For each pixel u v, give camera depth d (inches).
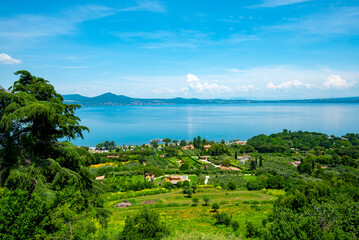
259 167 3799.2
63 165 629.9
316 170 3540.8
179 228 1507.1
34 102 553.0
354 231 758.5
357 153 4680.1
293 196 1642.5
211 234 984.3
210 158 4798.2
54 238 445.7
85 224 513.7
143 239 860.6
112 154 4655.5
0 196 461.1
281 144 6309.1
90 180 645.3
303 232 668.7
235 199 2423.7
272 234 740.0
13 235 394.6
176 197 2445.9
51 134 633.0
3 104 548.4
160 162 4237.2
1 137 558.3
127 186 2674.7
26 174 504.4
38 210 434.9
